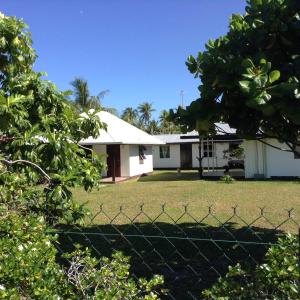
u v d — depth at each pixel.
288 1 4.70
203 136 4.89
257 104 3.22
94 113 5.81
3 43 5.96
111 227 9.05
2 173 3.68
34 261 2.68
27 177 3.92
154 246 7.37
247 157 24.38
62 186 3.84
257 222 9.59
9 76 5.98
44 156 4.05
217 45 5.05
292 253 2.64
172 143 37.25
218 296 2.68
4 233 2.96
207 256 6.69
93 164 4.86
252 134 4.56
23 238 2.92
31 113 5.12
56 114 5.40
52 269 2.78
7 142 4.27
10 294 2.44
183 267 6.16
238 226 9.08
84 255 3.90
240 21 5.27
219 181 23.03
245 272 2.76
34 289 2.58
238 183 21.42
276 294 2.53
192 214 11.23
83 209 3.94
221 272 5.84
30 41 6.34
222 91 4.45
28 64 6.31
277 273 2.56
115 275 2.90
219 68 4.43
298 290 2.40
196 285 5.38
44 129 4.96
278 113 4.16
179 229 8.73
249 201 14.00
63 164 4.08
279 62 4.61
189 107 4.39
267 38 4.74
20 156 4.06
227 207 12.63
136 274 5.89
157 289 4.87
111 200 15.34
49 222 3.81
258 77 3.24
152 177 28.77
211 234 8.24
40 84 5.34
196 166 38.03
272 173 23.98
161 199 15.27
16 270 2.59
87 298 2.72
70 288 2.77
